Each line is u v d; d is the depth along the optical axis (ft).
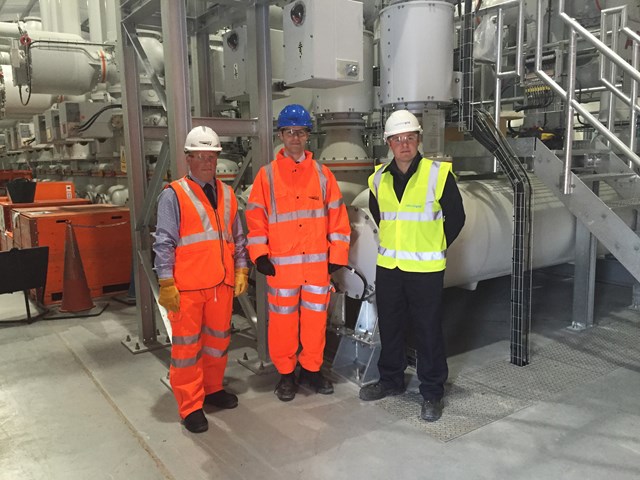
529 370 12.73
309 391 11.76
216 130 12.30
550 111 15.89
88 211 20.71
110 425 10.47
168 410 11.08
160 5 11.88
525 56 16.44
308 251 10.96
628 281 20.08
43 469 8.98
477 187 15.05
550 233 15.90
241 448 9.45
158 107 20.98
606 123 17.07
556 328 15.75
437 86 13.01
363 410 10.80
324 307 11.26
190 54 20.38
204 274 9.93
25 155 47.29
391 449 9.30
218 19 15.14
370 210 11.35
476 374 12.55
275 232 10.99
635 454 9.02
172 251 9.78
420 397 11.35
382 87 13.73
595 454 9.04
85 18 43.50
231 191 10.80
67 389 12.24
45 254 17.30
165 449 9.49
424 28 12.75
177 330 9.99
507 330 15.90
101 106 21.16
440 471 8.60
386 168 10.65
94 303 19.61
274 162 11.14
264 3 12.51
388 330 11.03
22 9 43.75
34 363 13.91
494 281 22.03
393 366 11.32
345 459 9.01
